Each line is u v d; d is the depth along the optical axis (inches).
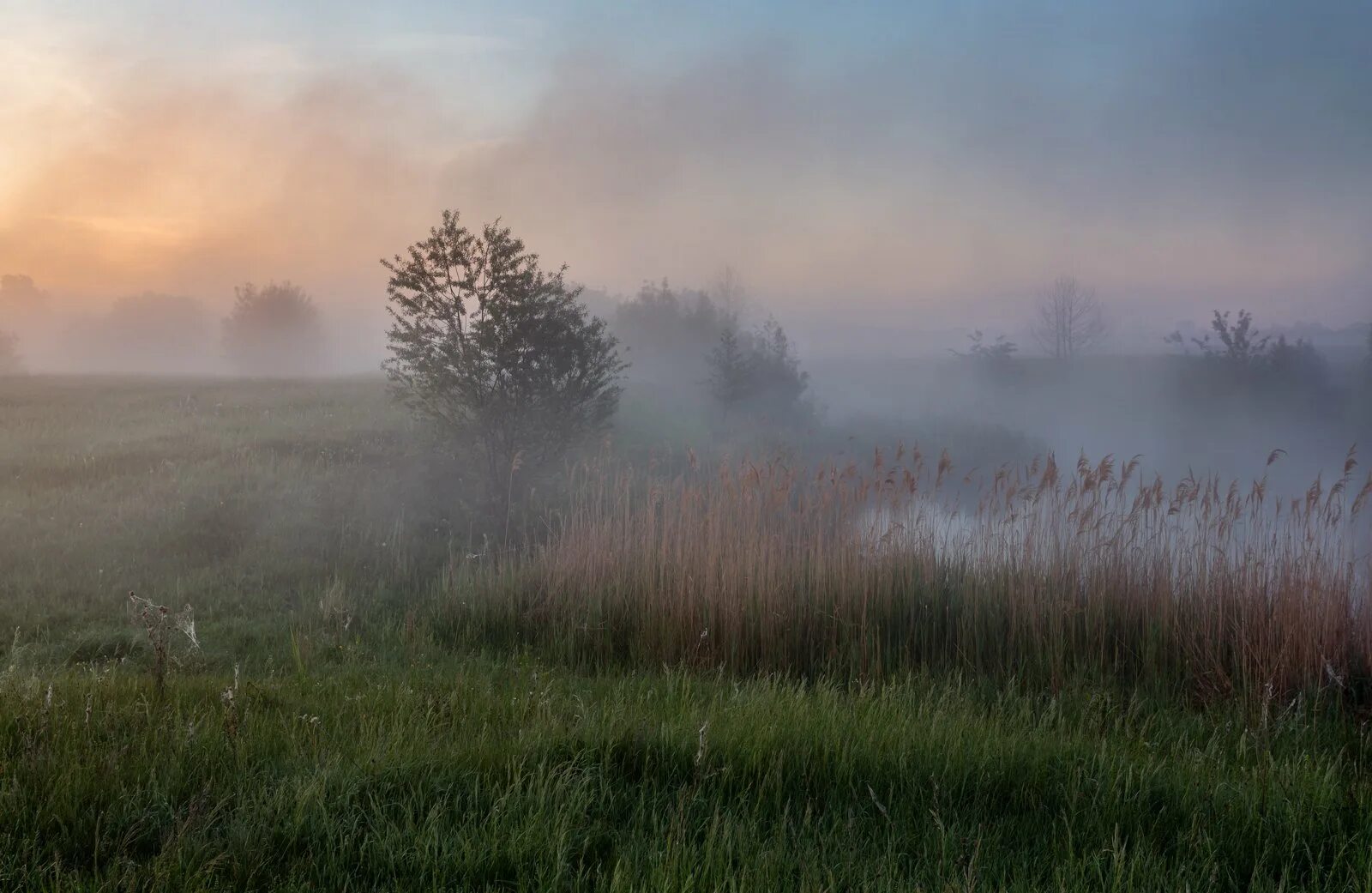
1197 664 295.6
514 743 176.4
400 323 571.5
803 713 208.1
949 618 327.0
